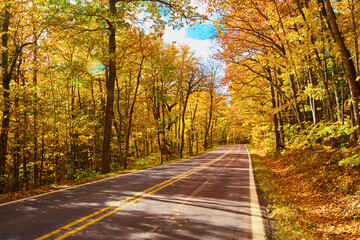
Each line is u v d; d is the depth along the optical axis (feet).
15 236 13.58
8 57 47.42
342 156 28.35
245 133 184.96
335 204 21.36
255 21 44.50
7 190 48.06
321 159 33.27
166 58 73.97
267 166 52.19
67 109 55.98
